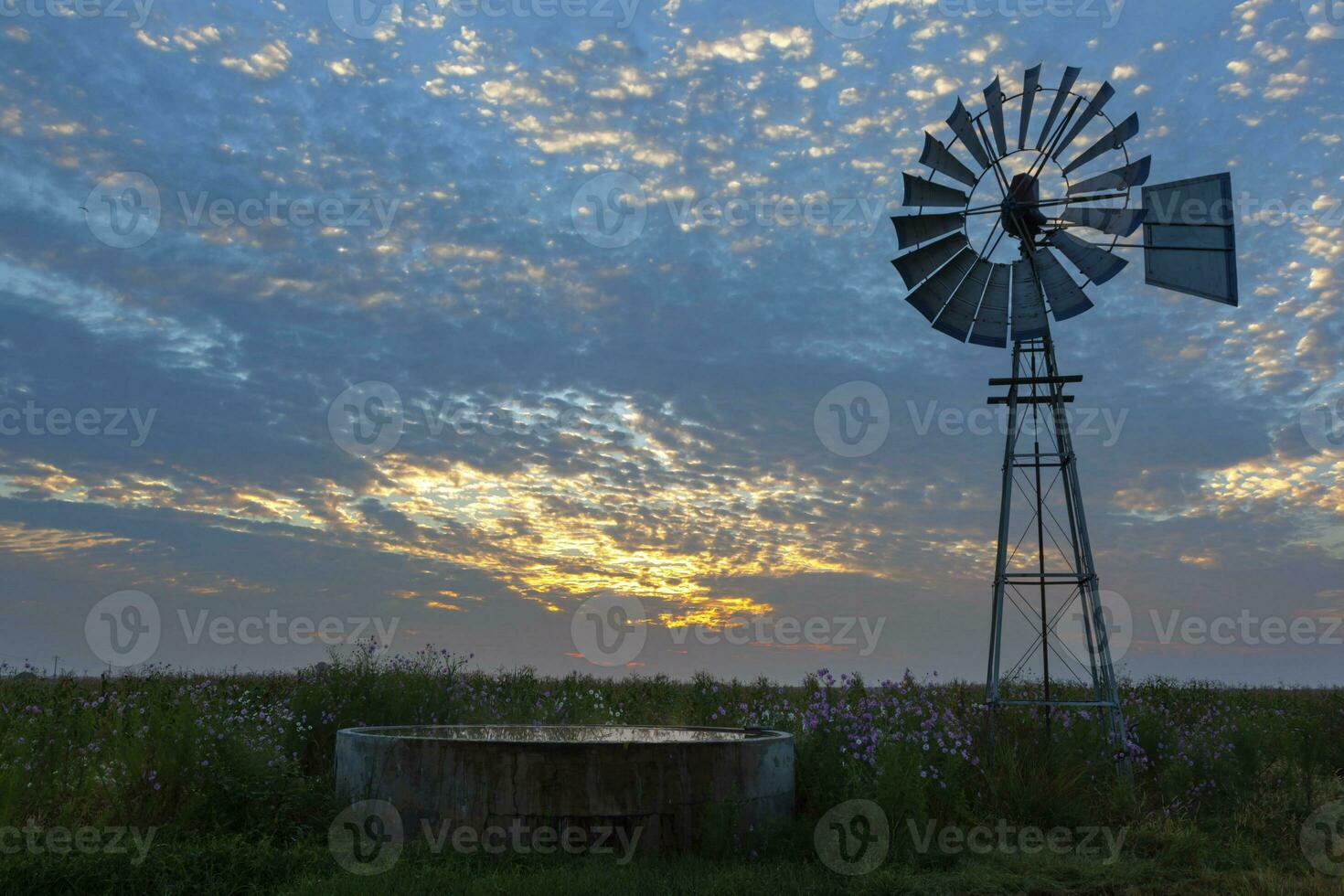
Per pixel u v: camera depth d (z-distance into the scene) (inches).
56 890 290.5
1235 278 484.1
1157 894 327.9
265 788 392.8
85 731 456.4
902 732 460.8
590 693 701.9
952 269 558.9
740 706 624.1
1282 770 525.7
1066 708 595.2
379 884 299.3
